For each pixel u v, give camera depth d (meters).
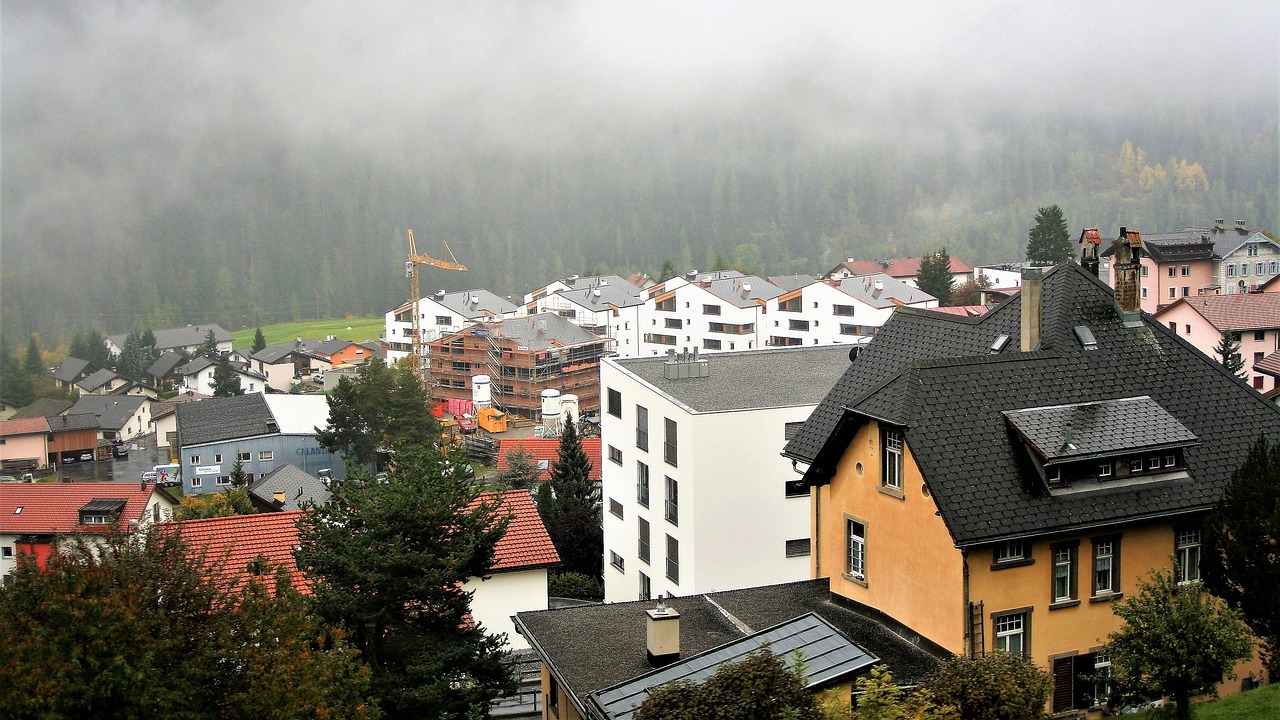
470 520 32.41
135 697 20.98
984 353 34.41
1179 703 25.91
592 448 104.75
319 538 32.31
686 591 52.16
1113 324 33.91
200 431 127.19
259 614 24.16
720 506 51.62
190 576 24.83
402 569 30.42
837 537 33.94
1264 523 25.47
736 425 51.47
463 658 31.16
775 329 174.00
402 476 32.62
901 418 29.70
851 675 24.31
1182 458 30.80
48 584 22.91
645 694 25.23
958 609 28.45
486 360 178.75
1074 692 29.69
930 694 22.52
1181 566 30.75
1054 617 29.33
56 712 20.36
